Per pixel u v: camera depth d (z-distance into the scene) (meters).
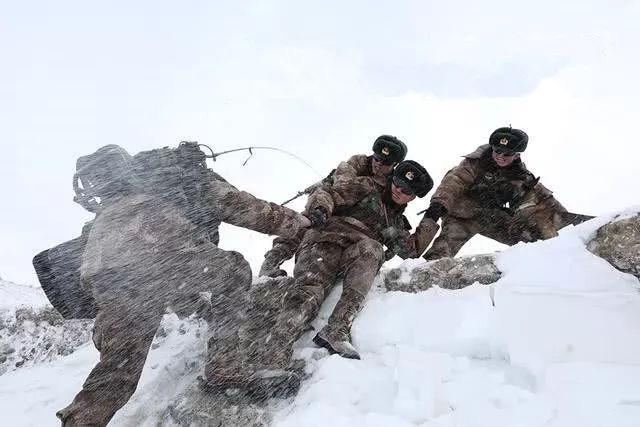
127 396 3.36
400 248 4.62
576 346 3.22
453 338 3.62
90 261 3.45
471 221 5.48
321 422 3.16
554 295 3.48
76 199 3.66
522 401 2.99
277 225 3.98
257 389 3.67
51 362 5.15
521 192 5.27
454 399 3.18
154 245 3.52
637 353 3.13
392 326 3.88
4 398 4.48
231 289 3.83
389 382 3.41
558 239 3.94
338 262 4.33
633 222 3.78
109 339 3.38
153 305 3.48
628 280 3.56
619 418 2.66
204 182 3.80
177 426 3.63
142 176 3.65
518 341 3.34
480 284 3.92
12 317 5.71
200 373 4.09
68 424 3.21
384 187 4.65
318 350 3.95
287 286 4.11
